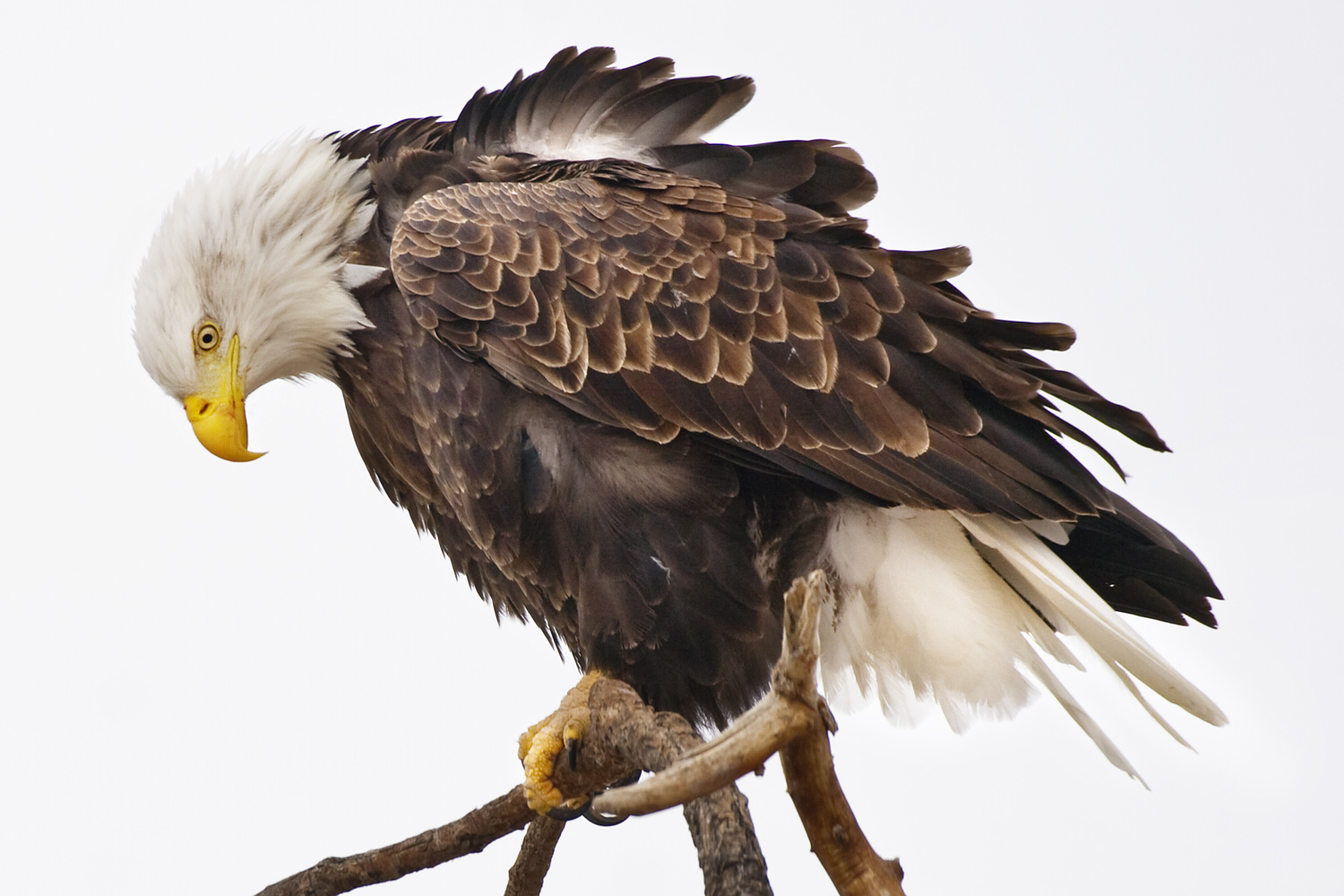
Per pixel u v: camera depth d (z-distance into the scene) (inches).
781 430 301.6
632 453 304.2
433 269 308.3
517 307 304.8
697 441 304.5
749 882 203.9
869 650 331.6
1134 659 302.8
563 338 303.1
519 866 311.1
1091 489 310.7
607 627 305.0
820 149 331.0
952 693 331.9
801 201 335.3
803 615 185.6
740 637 306.3
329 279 331.3
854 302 308.7
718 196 320.2
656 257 308.7
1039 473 306.8
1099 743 320.8
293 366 340.5
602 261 307.9
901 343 307.3
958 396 306.8
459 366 310.3
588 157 341.4
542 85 347.3
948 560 322.0
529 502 307.9
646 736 256.2
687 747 243.6
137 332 334.6
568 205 316.2
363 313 328.2
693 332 304.2
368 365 329.4
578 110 346.6
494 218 313.9
